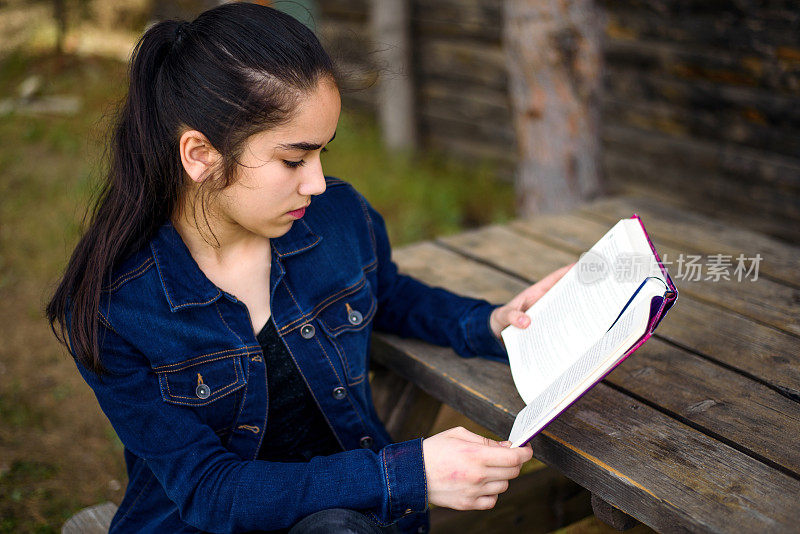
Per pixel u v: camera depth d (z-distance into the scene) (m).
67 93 7.09
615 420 1.35
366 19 5.85
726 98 3.84
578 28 3.52
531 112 3.72
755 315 1.72
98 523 1.61
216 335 1.32
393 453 1.23
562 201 3.78
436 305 1.67
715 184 4.02
